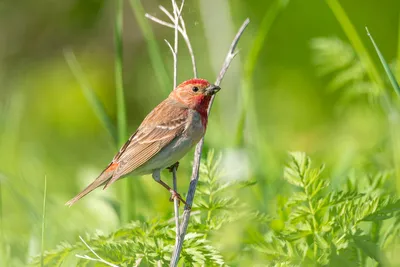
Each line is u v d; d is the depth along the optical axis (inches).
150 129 404.8
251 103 544.4
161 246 330.0
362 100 609.6
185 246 326.0
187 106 415.2
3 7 1003.9
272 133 699.4
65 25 997.2
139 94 934.4
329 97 789.9
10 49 1002.1
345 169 462.9
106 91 938.7
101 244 338.0
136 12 450.9
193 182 341.7
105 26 994.7
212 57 714.8
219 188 350.3
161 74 451.2
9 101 715.4
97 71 957.2
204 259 323.0
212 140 546.3
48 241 414.9
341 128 634.2
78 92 900.6
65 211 474.0
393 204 327.9
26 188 516.1
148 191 482.9
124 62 960.9
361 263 329.7
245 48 778.8
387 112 505.0
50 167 660.7
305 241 335.6
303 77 802.8
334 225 332.5
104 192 496.7
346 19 469.1
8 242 416.5
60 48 993.5
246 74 491.5
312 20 810.8
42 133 873.5
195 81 419.2
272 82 811.4
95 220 460.8
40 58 996.6
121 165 396.8
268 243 331.0
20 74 977.5
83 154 781.9
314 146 627.8
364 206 329.4
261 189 438.0
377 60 773.9
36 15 1005.2
